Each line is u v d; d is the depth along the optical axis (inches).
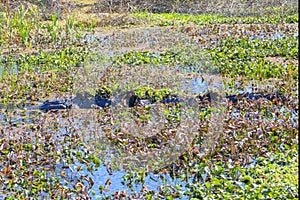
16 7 711.7
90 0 852.0
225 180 246.7
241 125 312.3
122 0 818.2
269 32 618.2
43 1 782.5
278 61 476.7
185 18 743.7
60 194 242.8
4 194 245.4
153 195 241.9
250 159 274.5
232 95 380.2
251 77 418.9
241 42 548.7
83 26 672.4
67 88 399.2
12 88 396.8
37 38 584.4
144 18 711.1
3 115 351.3
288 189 235.3
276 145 285.7
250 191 235.1
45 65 470.9
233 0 816.3
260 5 808.3
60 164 276.8
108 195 246.7
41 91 396.2
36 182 253.9
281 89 384.8
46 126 328.8
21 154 285.4
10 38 580.7
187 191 241.1
